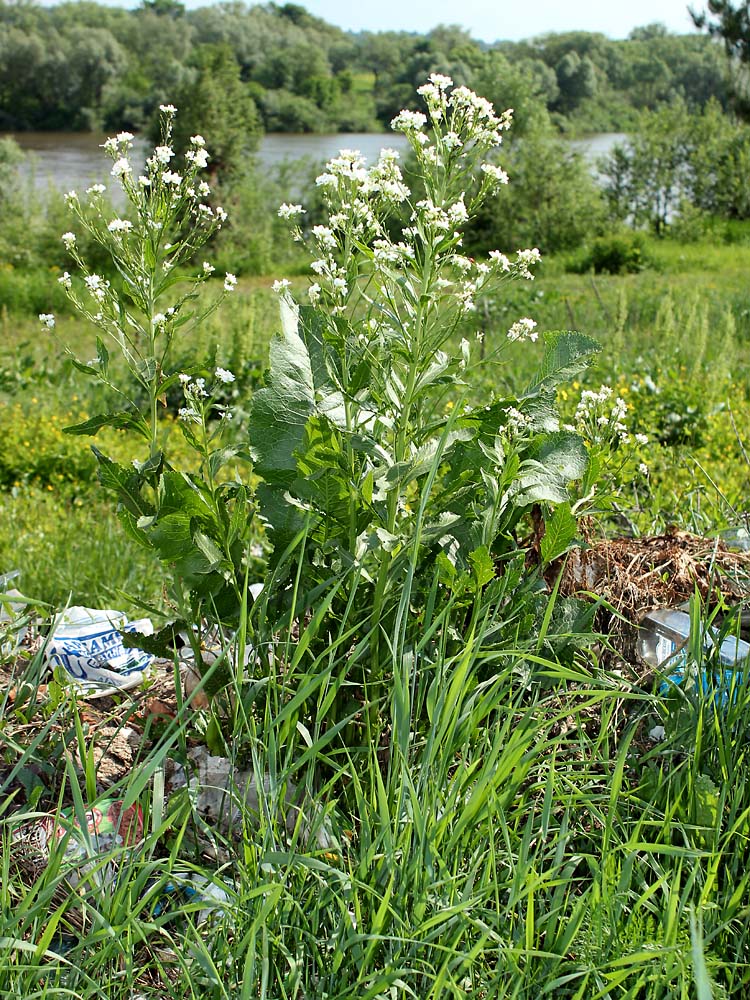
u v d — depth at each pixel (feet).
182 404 30.45
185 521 8.58
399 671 7.90
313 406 9.25
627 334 40.60
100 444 25.17
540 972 6.84
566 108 285.02
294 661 8.07
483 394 24.84
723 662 10.12
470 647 7.65
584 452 9.82
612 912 6.95
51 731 10.05
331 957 7.04
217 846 8.56
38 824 8.79
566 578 10.94
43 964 7.12
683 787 8.32
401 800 7.35
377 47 379.14
